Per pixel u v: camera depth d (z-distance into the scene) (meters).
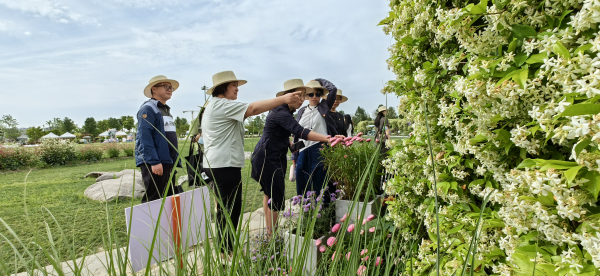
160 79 3.22
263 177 2.67
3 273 0.51
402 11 1.77
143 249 1.26
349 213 0.80
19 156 11.99
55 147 13.35
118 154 16.78
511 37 1.04
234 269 0.71
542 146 0.92
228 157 2.31
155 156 2.84
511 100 0.94
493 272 1.12
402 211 1.79
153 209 1.32
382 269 1.15
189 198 1.38
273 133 2.74
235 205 2.36
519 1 0.95
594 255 0.72
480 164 1.32
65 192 5.62
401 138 2.03
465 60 1.32
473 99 1.06
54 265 0.51
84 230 2.70
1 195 5.50
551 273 0.83
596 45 0.75
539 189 0.79
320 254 1.83
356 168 2.50
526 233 0.97
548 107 0.84
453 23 1.12
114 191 4.98
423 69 1.60
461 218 1.30
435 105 1.51
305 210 1.97
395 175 1.87
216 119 2.33
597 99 0.73
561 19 0.91
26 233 2.71
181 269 0.78
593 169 0.71
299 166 3.38
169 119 3.32
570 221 0.86
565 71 0.81
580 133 0.71
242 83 3.40
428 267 1.40
